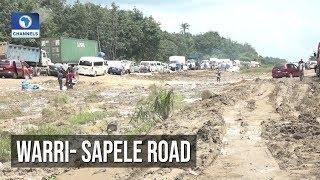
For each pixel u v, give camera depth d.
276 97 30.75
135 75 65.19
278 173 11.42
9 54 52.62
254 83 41.84
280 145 14.75
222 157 13.14
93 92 37.91
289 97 31.23
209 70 92.94
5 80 45.38
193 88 43.44
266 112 23.03
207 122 18.62
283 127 17.67
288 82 42.56
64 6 116.25
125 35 119.81
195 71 84.81
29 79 49.03
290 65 55.38
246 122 19.41
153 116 20.81
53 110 24.69
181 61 94.19
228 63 104.12
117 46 117.12
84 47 66.19
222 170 11.78
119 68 63.72
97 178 11.47
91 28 113.81
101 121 21.23
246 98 30.12
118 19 119.56
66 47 62.69
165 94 22.20
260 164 12.32
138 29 120.62
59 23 110.56
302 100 29.45
